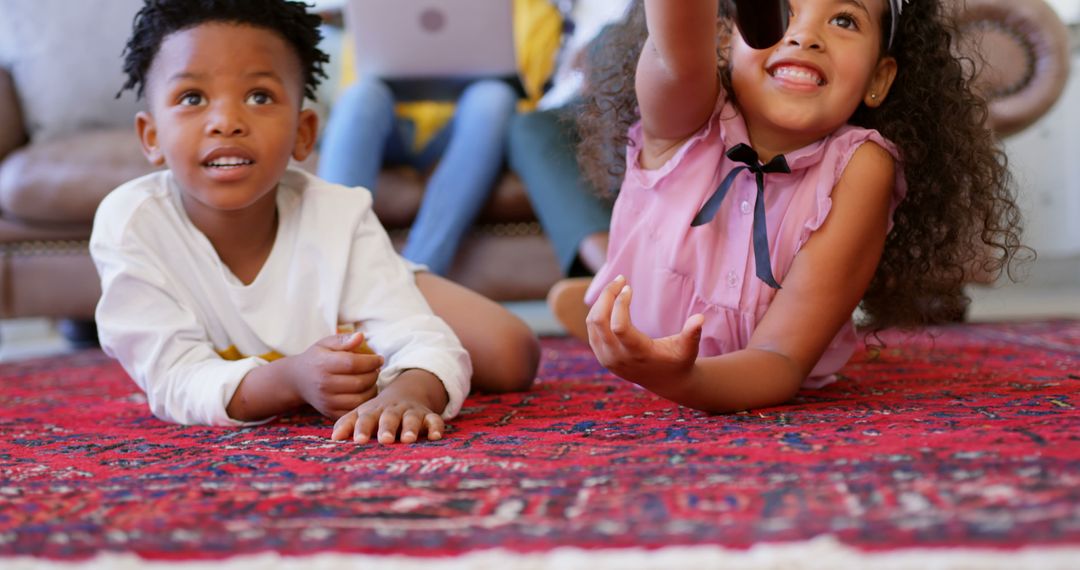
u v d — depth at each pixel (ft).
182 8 4.01
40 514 2.43
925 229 4.36
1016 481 2.27
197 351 4.09
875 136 3.97
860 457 2.62
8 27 8.79
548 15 9.12
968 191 4.39
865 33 3.88
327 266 4.14
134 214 4.05
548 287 7.82
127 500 2.53
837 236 3.86
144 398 5.09
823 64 3.80
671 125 4.03
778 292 3.93
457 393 3.82
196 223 4.14
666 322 4.22
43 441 3.69
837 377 4.75
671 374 3.31
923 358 5.51
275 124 4.01
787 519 2.10
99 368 6.68
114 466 3.07
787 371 3.72
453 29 7.60
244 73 3.97
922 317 4.66
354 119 7.22
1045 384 4.09
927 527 1.99
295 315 4.19
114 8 8.82
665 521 2.14
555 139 7.20
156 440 3.63
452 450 3.08
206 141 3.89
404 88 7.80
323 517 2.29
